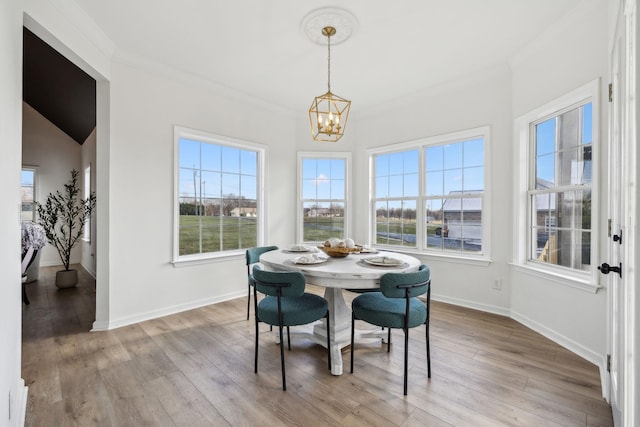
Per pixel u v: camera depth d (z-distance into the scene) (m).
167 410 1.70
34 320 3.08
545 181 2.81
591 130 2.34
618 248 1.57
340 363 2.08
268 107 4.18
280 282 1.90
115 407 1.72
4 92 1.25
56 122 5.86
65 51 2.35
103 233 2.83
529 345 2.50
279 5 2.24
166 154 3.23
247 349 2.45
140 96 3.04
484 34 2.61
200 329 2.85
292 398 1.81
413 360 2.26
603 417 1.63
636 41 0.85
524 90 2.89
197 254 3.59
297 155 4.53
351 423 1.59
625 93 1.35
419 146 3.92
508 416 1.64
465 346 2.49
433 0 2.19
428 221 3.90
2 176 1.20
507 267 3.17
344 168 4.66
